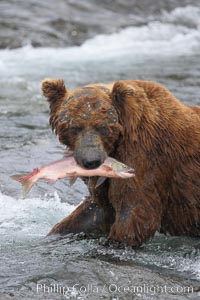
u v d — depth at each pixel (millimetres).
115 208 11398
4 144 17547
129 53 31047
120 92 10617
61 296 9766
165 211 11914
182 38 34844
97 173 10258
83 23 34719
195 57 29625
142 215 11195
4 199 14445
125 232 11227
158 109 11438
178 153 11617
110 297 9773
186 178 11766
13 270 10758
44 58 29797
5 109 21281
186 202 11875
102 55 30641
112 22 35781
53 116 11070
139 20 36969
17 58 29719
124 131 10797
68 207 14250
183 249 11969
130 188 11094
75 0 37625
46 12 35031
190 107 12328
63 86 11078
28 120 20016
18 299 9633
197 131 11898
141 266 11023
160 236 12562
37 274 10531
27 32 32406
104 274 10484
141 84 11625
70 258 11258
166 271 10914
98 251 11508
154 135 11219
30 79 25531
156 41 34031
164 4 39750
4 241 12328
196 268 11102
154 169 11305
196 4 41062
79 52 31125
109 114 10398
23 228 13086
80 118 10289
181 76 25219
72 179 10500
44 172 10328
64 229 12375
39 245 12039
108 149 10570
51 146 17391
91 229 12305
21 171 15672
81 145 10180
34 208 14102
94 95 10477
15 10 34562
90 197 12258
